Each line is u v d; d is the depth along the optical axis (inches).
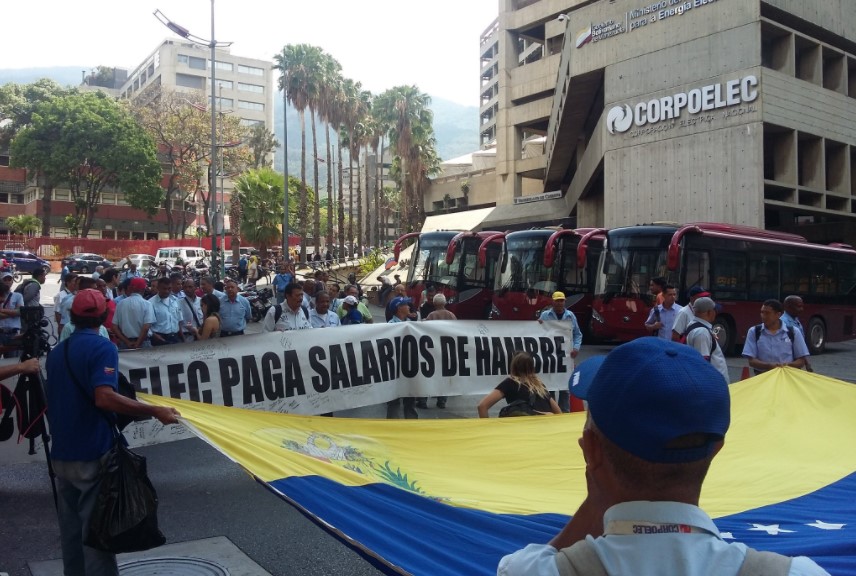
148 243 2699.3
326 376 293.0
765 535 125.7
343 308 474.6
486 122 4699.8
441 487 164.2
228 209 3742.6
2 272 1299.2
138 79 5108.3
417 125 2568.9
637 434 49.9
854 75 1373.0
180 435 257.0
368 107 2573.8
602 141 1232.8
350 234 2527.1
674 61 1105.4
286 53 2175.2
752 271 791.1
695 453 50.3
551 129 1872.5
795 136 1131.9
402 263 1476.4
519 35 2283.5
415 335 317.1
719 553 49.5
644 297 756.6
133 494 151.9
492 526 128.2
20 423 187.2
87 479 159.6
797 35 1151.6
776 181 1104.2
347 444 182.9
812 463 185.5
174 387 264.2
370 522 126.3
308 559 200.1
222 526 226.2
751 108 1025.5
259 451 155.3
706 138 1067.3
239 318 449.7
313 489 138.8
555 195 2010.3
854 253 933.8
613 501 53.9
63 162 2509.8
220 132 2721.5
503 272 920.9
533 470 176.4
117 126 2566.4
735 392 234.7
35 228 2903.5
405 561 111.7
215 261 1274.6
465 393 327.0
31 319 191.9
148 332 399.2
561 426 201.2
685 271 731.4
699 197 1071.6
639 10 1154.7
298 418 187.5
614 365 53.3
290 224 2714.1
